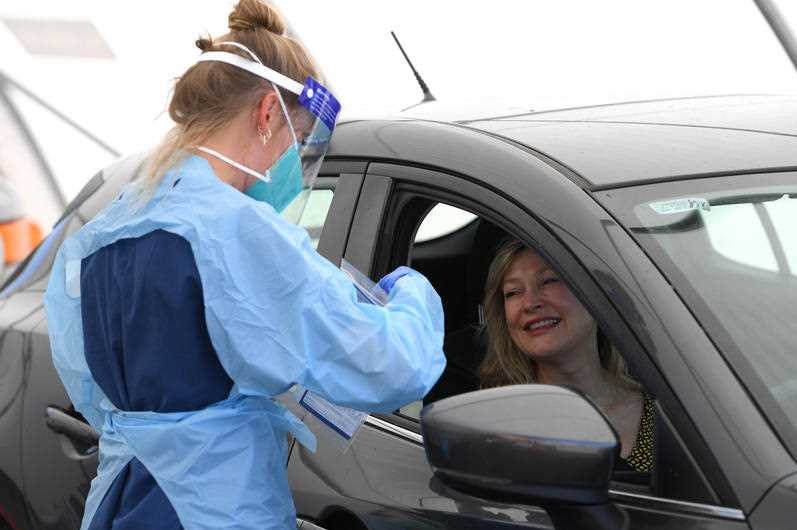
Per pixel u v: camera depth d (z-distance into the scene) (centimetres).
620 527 195
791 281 216
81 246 227
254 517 217
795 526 176
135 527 218
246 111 219
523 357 271
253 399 220
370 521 235
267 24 225
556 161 238
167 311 210
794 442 188
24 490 329
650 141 248
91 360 226
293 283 206
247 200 210
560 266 218
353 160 277
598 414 187
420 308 218
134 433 218
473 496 200
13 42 992
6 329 355
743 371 196
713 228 221
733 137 252
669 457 195
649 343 201
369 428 251
